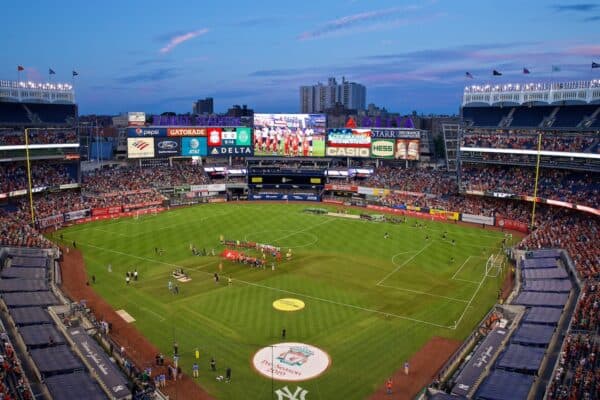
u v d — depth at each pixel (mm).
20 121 115000
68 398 38094
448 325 56094
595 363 42156
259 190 143750
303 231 101062
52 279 69625
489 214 110875
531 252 78000
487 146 120375
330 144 144250
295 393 42281
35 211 102188
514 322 54594
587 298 55812
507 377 41156
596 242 78312
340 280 71000
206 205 130375
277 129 144250
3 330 48625
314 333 53688
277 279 71125
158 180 133250
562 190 103750
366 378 44750
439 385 42531
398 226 107125
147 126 137750
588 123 107875
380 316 58469
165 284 68562
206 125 145625
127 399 39938
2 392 37156
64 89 118562
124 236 95125
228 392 42375
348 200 135625
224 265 77375
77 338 49625
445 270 76250
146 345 50750
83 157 171250
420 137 140000
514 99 118688
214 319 57125
